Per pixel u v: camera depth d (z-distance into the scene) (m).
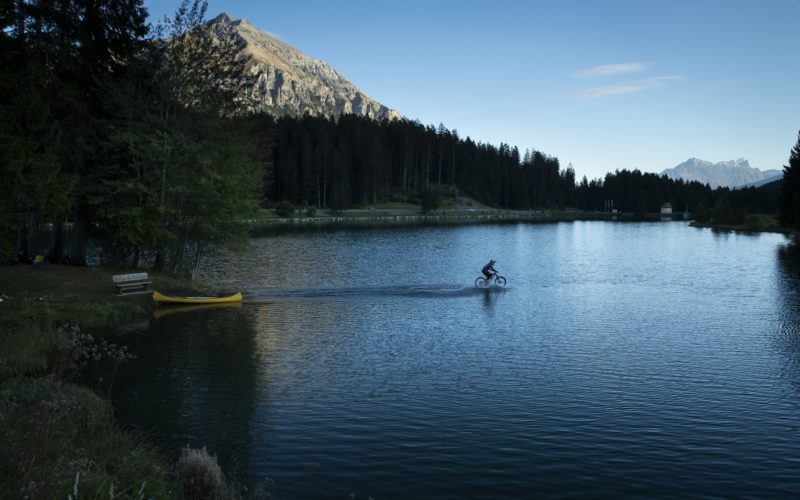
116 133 31.56
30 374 15.51
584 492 10.06
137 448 10.51
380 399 15.21
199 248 36.47
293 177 170.50
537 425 13.41
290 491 9.91
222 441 12.14
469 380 17.11
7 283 27.19
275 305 30.03
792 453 11.90
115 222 32.41
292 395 15.44
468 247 73.12
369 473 10.70
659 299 33.38
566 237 97.69
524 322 26.30
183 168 33.75
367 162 190.62
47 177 23.97
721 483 10.49
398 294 34.22
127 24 32.66
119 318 25.06
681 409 14.65
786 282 41.28
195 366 18.17
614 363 19.17
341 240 82.12
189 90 34.22
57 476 7.38
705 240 90.44
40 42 28.47
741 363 19.30
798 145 106.44
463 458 11.46
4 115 23.83
